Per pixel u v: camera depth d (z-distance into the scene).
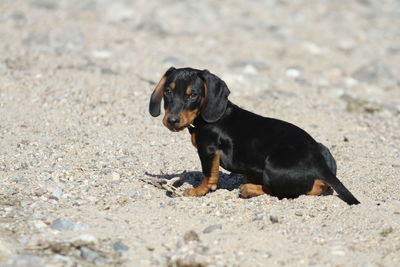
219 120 12.39
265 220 11.06
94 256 9.52
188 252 9.84
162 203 11.97
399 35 36.34
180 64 24.39
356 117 20.02
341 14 40.31
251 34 32.84
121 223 10.91
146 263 9.55
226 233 10.57
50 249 9.71
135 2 37.12
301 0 42.88
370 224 10.92
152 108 12.53
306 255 9.91
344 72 27.27
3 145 15.16
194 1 39.34
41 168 13.67
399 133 18.72
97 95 19.31
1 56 22.55
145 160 14.74
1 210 11.20
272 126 12.24
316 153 11.85
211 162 12.39
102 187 12.74
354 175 14.13
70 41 26.19
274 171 11.73
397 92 25.36
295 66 27.44
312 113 19.56
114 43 26.84
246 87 22.33
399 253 10.02
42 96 18.91
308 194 11.90
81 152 14.97
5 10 31.44
